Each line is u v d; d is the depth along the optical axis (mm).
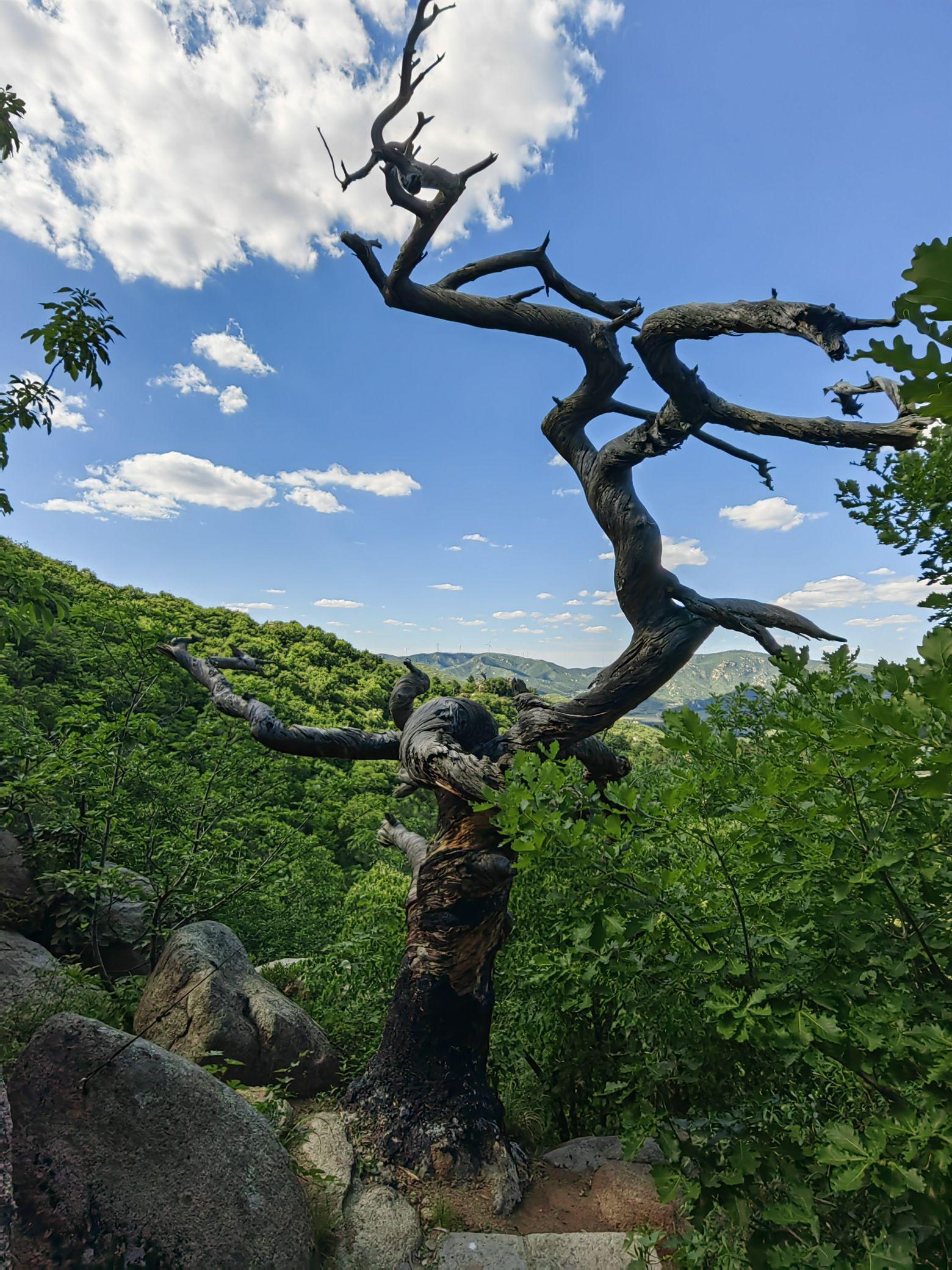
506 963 5855
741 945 2256
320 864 11773
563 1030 5172
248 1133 3348
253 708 5148
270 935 10219
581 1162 4570
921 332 817
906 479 3100
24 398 4102
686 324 2793
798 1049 1972
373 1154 4305
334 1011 6422
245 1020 5457
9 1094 3023
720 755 2119
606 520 3914
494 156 3467
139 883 7320
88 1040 3234
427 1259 3539
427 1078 4586
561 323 3930
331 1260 3451
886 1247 1618
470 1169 4285
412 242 3656
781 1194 2188
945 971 1935
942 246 776
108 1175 2898
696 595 3729
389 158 3449
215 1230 2936
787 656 2281
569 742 4191
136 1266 2723
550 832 2328
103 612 7875
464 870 4496
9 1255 2166
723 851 2271
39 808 7820
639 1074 3043
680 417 3264
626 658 3928
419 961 4668
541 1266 3496
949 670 1318
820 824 1947
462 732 4680
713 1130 2203
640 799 2312
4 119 3740
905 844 1817
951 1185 1637
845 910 1942
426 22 3217
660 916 2357
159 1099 3184
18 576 3770
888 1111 2037
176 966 5645
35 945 6594
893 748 1476
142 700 8320
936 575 3098
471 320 3998
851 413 2721
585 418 4262
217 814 8633
